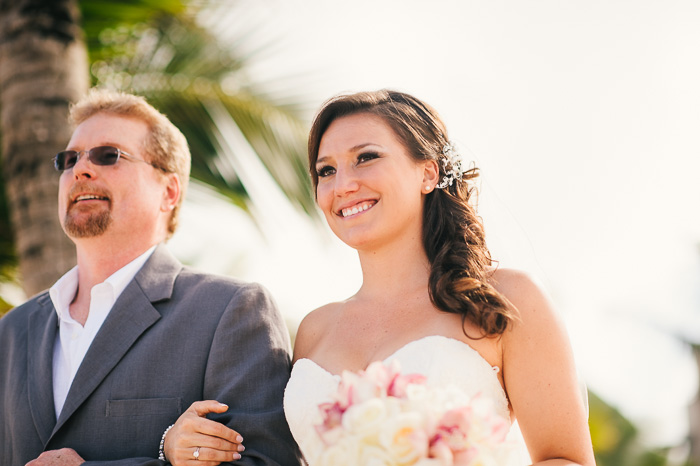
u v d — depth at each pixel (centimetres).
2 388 351
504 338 270
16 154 498
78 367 336
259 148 609
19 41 507
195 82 607
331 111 316
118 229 360
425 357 265
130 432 313
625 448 1133
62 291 361
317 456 240
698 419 1207
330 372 290
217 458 291
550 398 261
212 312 332
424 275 300
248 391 311
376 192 297
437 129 316
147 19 597
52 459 301
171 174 385
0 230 650
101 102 384
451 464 223
